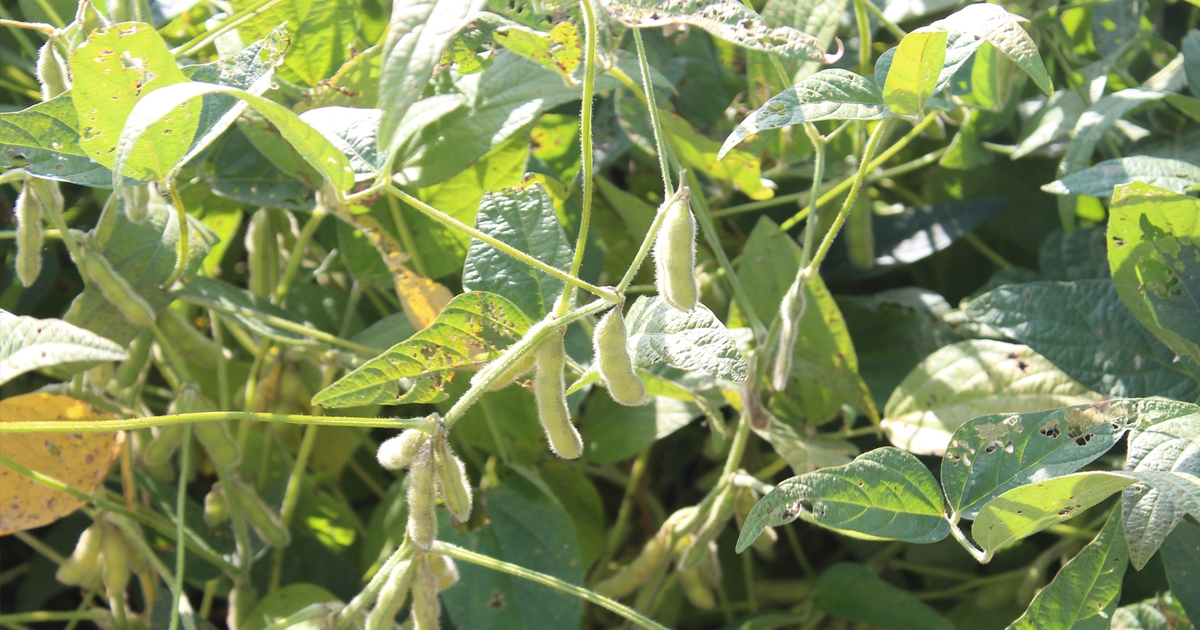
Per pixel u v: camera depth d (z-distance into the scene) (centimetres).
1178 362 102
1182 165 101
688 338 92
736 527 122
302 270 124
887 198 133
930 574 122
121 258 104
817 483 92
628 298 123
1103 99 109
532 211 98
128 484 108
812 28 109
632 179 129
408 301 109
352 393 93
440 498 108
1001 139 127
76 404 104
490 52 100
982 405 106
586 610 119
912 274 128
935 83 92
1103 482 88
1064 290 104
